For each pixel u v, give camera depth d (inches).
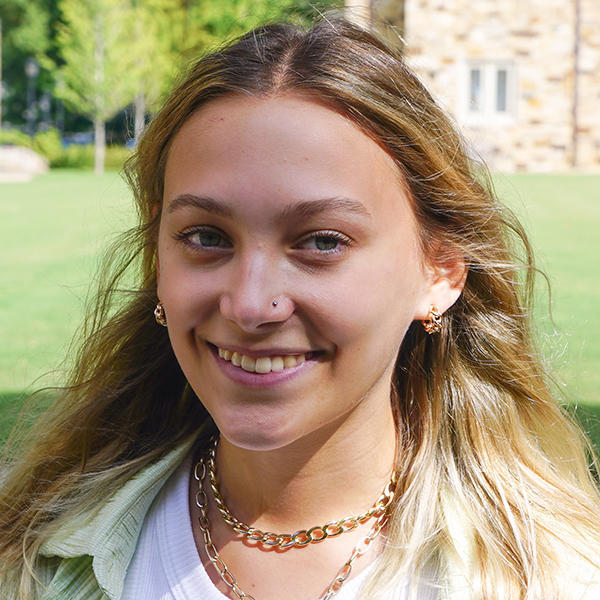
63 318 218.1
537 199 491.8
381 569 57.9
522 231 71.2
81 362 75.0
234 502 61.5
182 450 65.6
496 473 64.6
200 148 53.1
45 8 1362.0
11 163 847.1
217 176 52.1
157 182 62.8
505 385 69.2
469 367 68.8
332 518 60.2
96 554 60.5
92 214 445.4
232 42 59.2
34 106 1473.9
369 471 60.5
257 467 59.2
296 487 59.3
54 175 810.8
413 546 58.2
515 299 68.9
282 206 51.4
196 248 53.5
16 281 266.4
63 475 69.3
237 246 52.6
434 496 62.0
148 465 67.5
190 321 53.9
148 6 939.3
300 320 52.1
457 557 57.6
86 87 926.4
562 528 61.7
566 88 749.3
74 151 1028.5
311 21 64.5
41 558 64.3
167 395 71.9
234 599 59.7
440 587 56.5
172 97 58.1
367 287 52.9
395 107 55.6
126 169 74.9
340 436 58.4
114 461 70.1
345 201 52.0
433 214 59.9
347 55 55.5
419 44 740.0
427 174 58.1
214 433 67.7
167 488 64.8
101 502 65.4
